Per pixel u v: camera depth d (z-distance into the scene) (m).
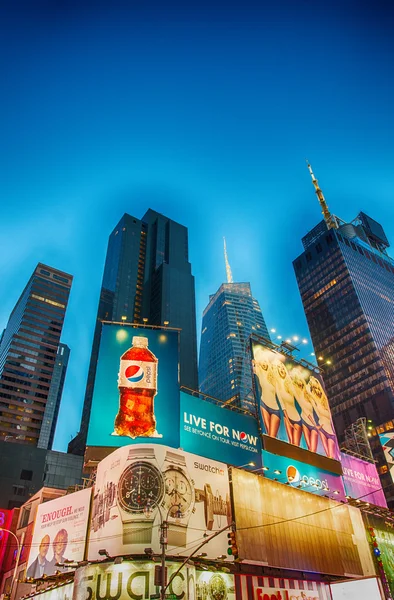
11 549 60.62
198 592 30.06
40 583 37.84
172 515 29.98
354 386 150.88
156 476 30.92
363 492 55.00
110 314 192.12
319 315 178.88
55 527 36.25
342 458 56.16
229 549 23.73
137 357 42.16
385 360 149.38
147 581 26.66
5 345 171.75
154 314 187.12
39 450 105.69
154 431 38.44
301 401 53.22
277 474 44.50
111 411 38.53
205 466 34.75
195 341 182.62
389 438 117.88
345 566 41.91
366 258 192.88
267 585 35.34
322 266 189.75
